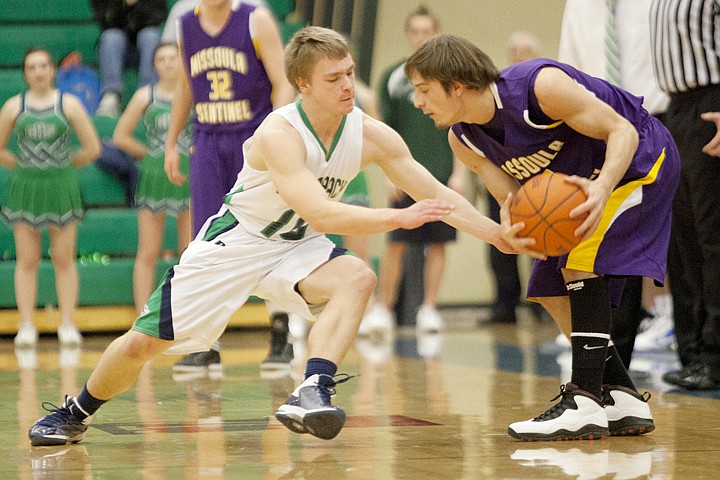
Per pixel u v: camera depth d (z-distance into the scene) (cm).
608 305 883
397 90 2200
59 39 2522
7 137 2030
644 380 1320
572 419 881
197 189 1373
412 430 948
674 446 855
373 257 2286
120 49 2412
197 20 1359
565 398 893
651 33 1220
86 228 2231
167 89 2073
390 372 1465
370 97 2038
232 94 1352
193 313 852
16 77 2398
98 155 2072
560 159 873
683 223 1243
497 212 2498
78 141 2281
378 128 883
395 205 2156
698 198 1201
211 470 766
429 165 2191
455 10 2948
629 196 866
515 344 1914
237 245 866
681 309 1291
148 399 1181
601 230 861
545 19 3008
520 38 2253
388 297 2211
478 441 884
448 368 1516
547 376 1398
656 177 879
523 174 897
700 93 1184
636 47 1369
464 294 3008
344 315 829
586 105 828
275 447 864
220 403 1145
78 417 889
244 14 1341
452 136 921
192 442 893
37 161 2011
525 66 848
